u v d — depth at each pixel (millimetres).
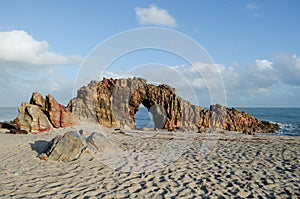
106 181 6531
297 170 7730
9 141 11789
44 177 6719
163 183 6438
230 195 5672
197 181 6609
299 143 13109
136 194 5664
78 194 5582
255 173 7383
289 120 42656
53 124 16406
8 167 7535
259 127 27391
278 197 5590
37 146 10797
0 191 5621
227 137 15555
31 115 15305
